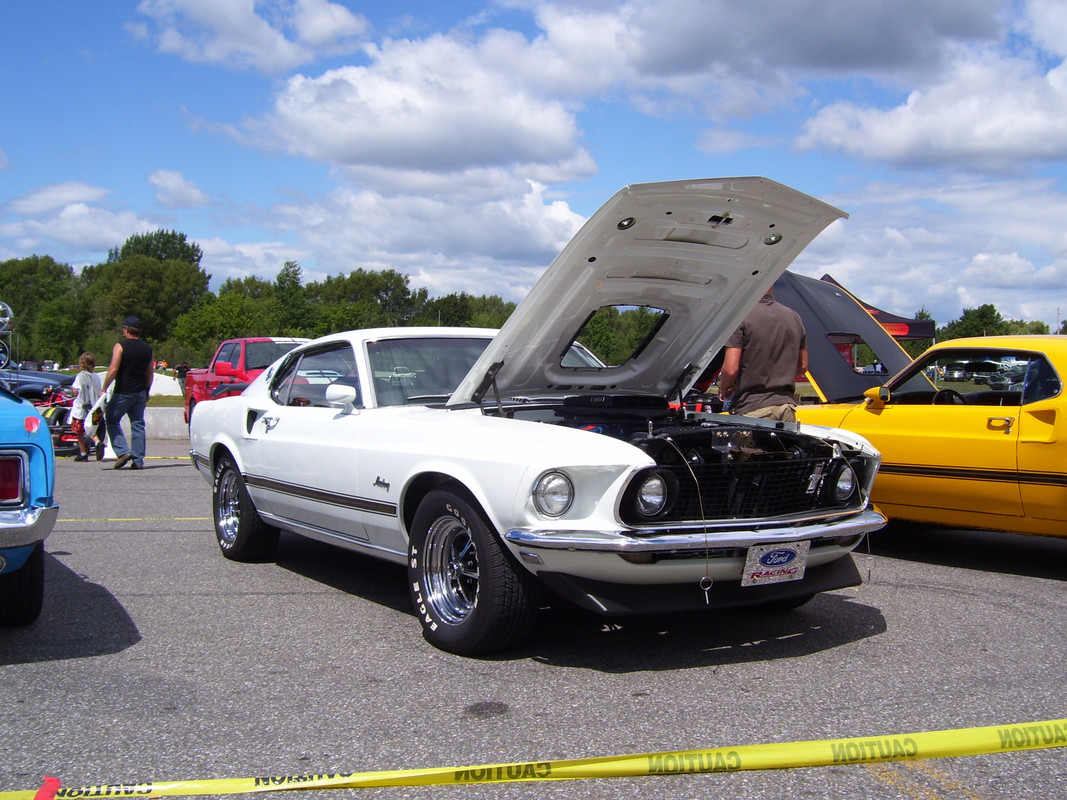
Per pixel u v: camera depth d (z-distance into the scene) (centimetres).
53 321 8138
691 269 438
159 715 321
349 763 279
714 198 386
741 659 383
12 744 296
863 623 441
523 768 269
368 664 377
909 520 608
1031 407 537
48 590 509
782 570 377
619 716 318
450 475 382
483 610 371
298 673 366
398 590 510
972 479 559
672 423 468
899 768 275
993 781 267
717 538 355
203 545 643
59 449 1368
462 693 341
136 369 1120
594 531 347
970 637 416
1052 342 549
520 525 352
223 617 452
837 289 903
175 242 13862
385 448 426
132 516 768
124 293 10169
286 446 507
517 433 373
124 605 476
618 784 266
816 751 280
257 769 275
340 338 504
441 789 263
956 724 311
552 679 357
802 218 416
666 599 361
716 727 307
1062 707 326
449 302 11050
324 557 602
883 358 862
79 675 365
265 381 570
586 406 481
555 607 470
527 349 441
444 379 482
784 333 505
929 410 587
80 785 264
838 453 416
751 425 464
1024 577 546
